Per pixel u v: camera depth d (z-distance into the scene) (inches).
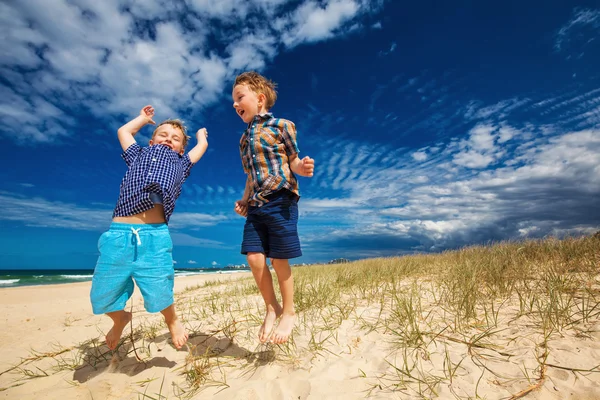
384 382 65.4
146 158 92.7
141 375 79.7
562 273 123.6
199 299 189.9
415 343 79.4
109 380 76.5
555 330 78.3
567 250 159.9
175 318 85.7
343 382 65.9
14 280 744.3
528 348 71.4
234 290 201.5
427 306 108.2
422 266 210.2
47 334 128.5
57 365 93.1
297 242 86.4
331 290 143.5
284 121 92.5
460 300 104.5
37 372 88.9
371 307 115.5
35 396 72.0
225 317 125.8
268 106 104.1
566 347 70.0
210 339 101.3
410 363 71.7
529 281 122.6
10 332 139.6
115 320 83.8
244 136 96.3
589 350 67.9
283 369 76.5
